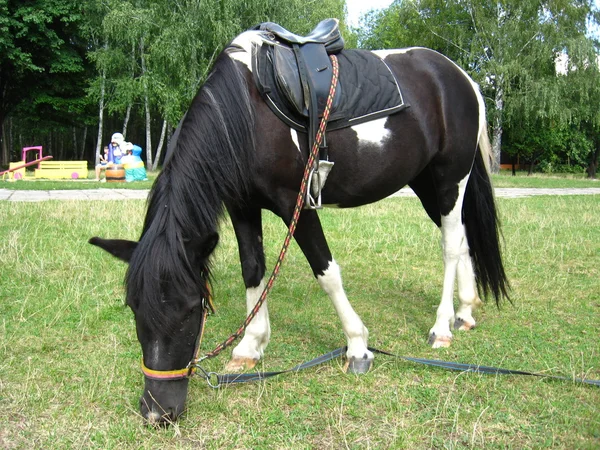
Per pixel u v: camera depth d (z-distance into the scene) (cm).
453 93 316
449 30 2370
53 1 2136
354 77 277
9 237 552
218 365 290
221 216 240
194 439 215
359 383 266
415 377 274
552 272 482
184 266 202
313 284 451
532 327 348
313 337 330
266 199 265
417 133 295
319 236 268
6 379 265
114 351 301
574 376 267
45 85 2367
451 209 327
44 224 641
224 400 245
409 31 2520
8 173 1689
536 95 2117
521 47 2230
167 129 2683
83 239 570
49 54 2253
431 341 319
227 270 484
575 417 229
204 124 233
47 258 486
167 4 1964
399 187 310
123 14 1917
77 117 2530
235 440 215
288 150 254
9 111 2488
